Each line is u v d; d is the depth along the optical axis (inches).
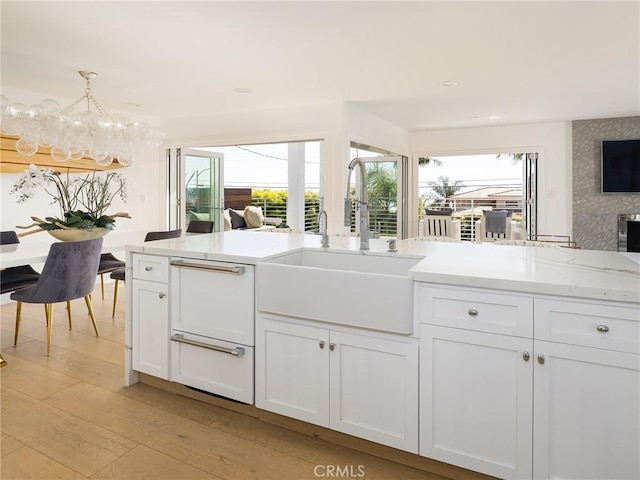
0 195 173.6
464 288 64.3
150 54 131.0
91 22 107.9
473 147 266.2
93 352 123.1
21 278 138.9
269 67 143.9
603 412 57.2
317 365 76.6
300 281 76.1
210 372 89.8
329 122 196.1
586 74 153.9
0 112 124.2
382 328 69.4
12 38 118.3
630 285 57.2
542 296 59.4
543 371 59.9
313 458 73.9
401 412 69.8
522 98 189.0
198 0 96.0
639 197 235.8
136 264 99.3
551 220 251.6
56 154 149.4
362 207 93.3
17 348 125.6
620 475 56.8
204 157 259.4
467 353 64.6
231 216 351.9
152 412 89.3
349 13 103.0
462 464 65.8
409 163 283.1
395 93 179.3
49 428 82.8
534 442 61.0
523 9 101.4
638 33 116.2
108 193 206.5
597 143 240.5
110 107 206.2
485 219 302.5
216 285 87.7
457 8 100.8
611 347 56.1
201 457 74.0
